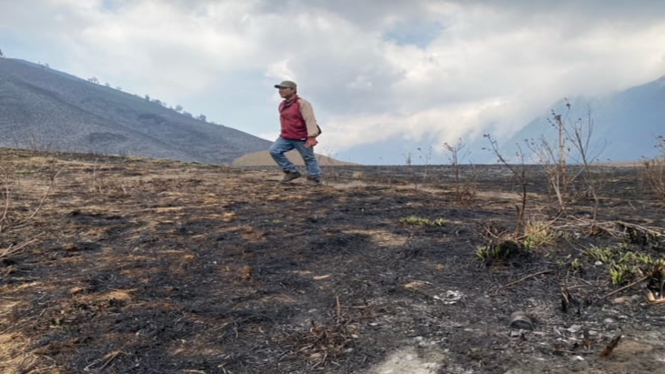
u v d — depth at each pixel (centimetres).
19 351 174
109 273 272
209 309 217
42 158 1017
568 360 160
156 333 190
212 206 506
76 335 187
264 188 679
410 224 406
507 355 166
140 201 538
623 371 150
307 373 160
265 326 200
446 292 236
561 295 221
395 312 212
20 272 270
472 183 865
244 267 284
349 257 310
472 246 318
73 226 390
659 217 429
